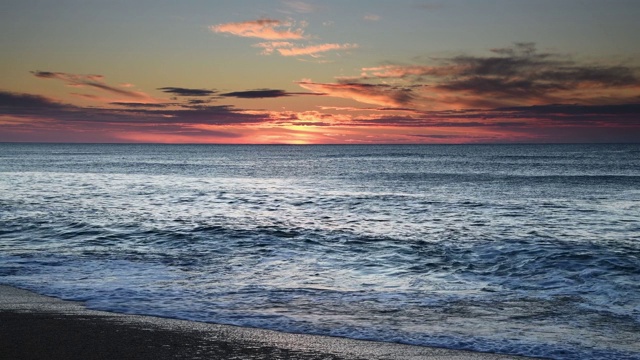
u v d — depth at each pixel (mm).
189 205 26281
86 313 8641
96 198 29391
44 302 9305
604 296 9844
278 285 10766
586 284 10742
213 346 7074
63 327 7863
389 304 9359
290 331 7797
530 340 7426
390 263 13070
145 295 9844
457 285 10883
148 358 6566
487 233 17688
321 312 8820
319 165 89750
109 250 14539
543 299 9703
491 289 10516
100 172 60875
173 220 20266
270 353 6832
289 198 30375
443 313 8789
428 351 6977
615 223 20062
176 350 6891
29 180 44688
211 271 12055
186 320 8320
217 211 23750
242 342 7262
